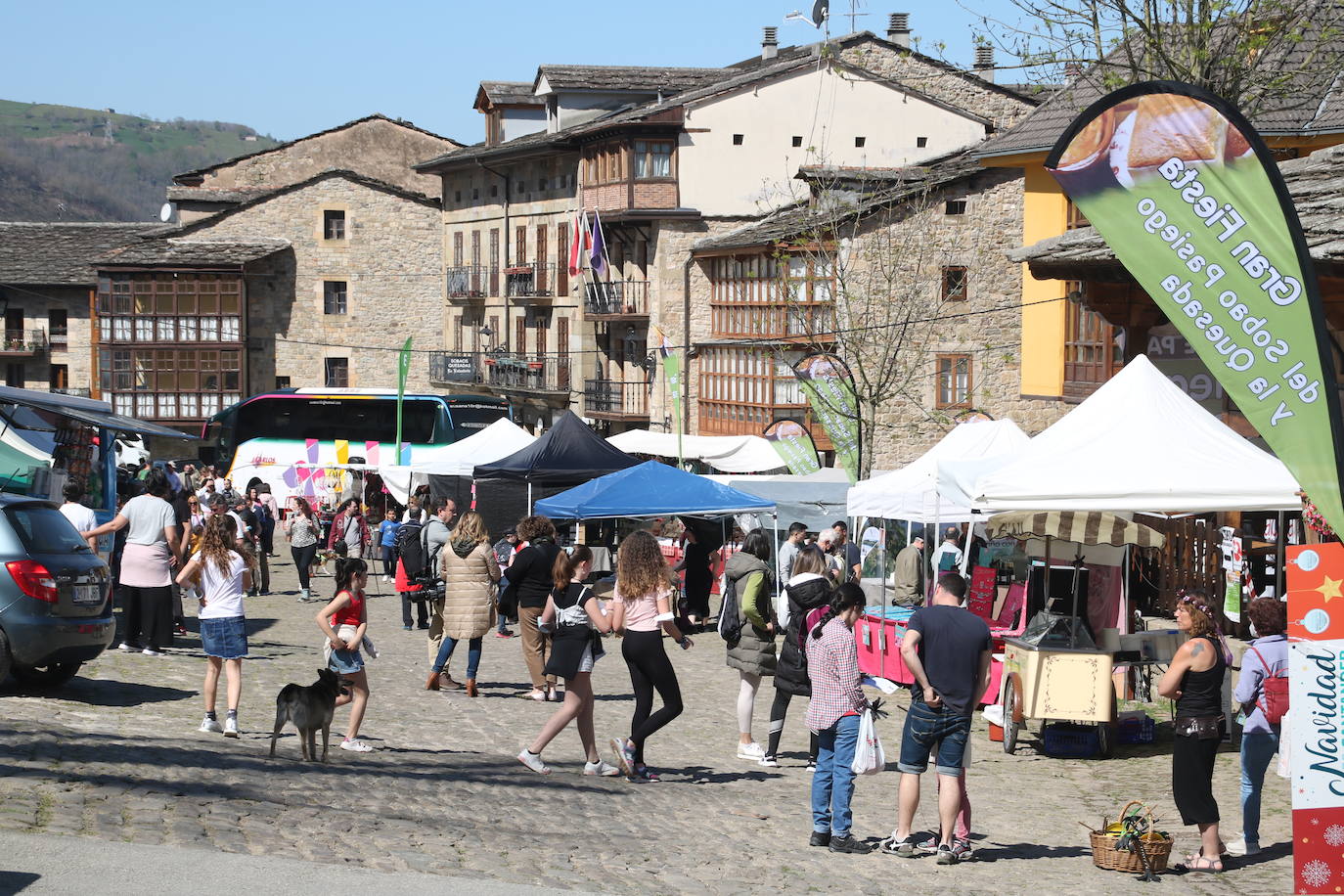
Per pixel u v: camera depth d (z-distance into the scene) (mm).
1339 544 7418
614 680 18484
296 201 68812
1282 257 8602
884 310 37219
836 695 9664
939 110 50062
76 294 66688
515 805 10102
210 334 66375
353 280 69375
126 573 16609
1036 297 31922
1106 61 21672
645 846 9180
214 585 12156
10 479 22188
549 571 16000
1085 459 13977
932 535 24562
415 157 76188
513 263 61719
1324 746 7434
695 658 20891
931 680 9461
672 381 36094
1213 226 8719
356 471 49094
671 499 23531
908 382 33875
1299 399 8609
